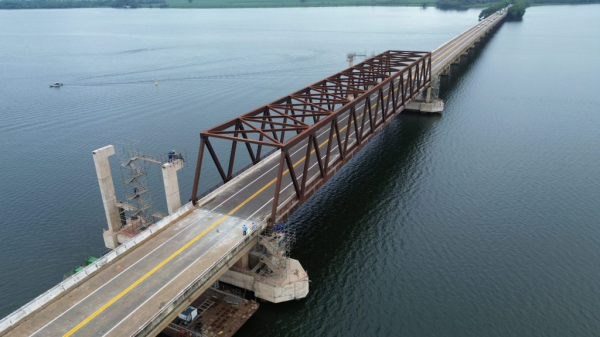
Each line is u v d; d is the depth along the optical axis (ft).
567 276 169.58
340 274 170.60
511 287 164.04
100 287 124.98
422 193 231.91
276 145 154.92
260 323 147.43
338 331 145.28
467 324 147.74
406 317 150.61
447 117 366.02
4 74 536.83
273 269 151.64
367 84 268.00
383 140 312.71
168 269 132.36
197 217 161.68
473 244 188.75
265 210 165.48
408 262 177.47
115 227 183.73
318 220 206.59
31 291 164.86
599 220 206.80
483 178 249.75
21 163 278.46
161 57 638.94
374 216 209.87
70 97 429.79
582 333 143.54
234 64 574.97
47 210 221.66
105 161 172.14
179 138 315.17
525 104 399.03
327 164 190.39
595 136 317.83
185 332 137.18
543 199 226.58
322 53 644.27
